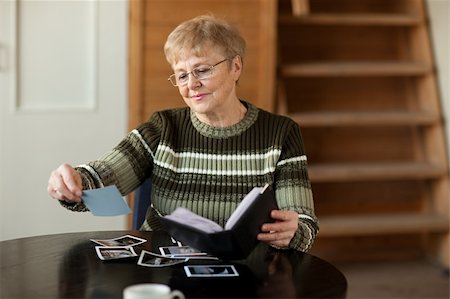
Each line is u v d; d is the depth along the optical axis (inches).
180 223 76.8
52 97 171.9
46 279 74.4
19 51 168.9
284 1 191.9
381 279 177.0
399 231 182.1
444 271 182.5
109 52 173.5
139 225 107.0
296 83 192.9
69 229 174.6
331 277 75.9
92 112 173.9
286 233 81.7
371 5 197.3
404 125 197.5
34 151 171.9
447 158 187.2
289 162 97.7
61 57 171.3
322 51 194.5
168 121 102.2
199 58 94.7
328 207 195.0
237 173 98.0
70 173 87.8
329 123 180.4
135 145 100.6
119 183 97.7
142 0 166.2
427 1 191.5
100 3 171.9
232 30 97.0
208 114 98.9
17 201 172.1
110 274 76.3
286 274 76.9
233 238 75.7
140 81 169.5
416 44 193.5
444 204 189.5
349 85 195.6
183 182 98.7
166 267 78.9
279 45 182.1
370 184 196.5
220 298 69.1
